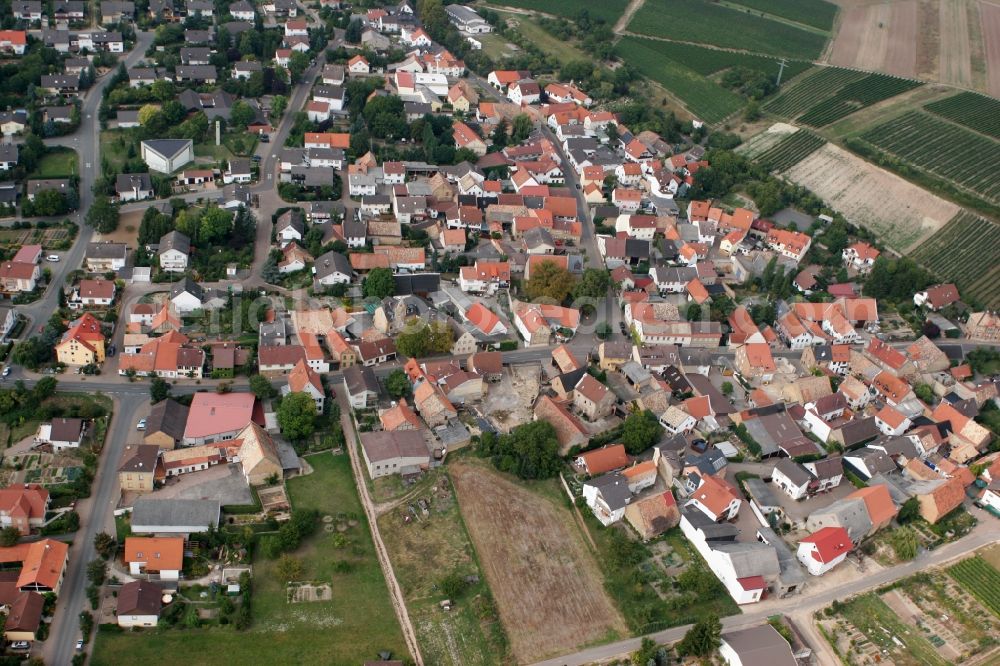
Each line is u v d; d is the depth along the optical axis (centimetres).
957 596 18738
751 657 16375
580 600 18088
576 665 16712
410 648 16925
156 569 17625
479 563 18750
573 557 19038
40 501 18388
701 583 18125
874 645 17475
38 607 16550
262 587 17788
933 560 19625
